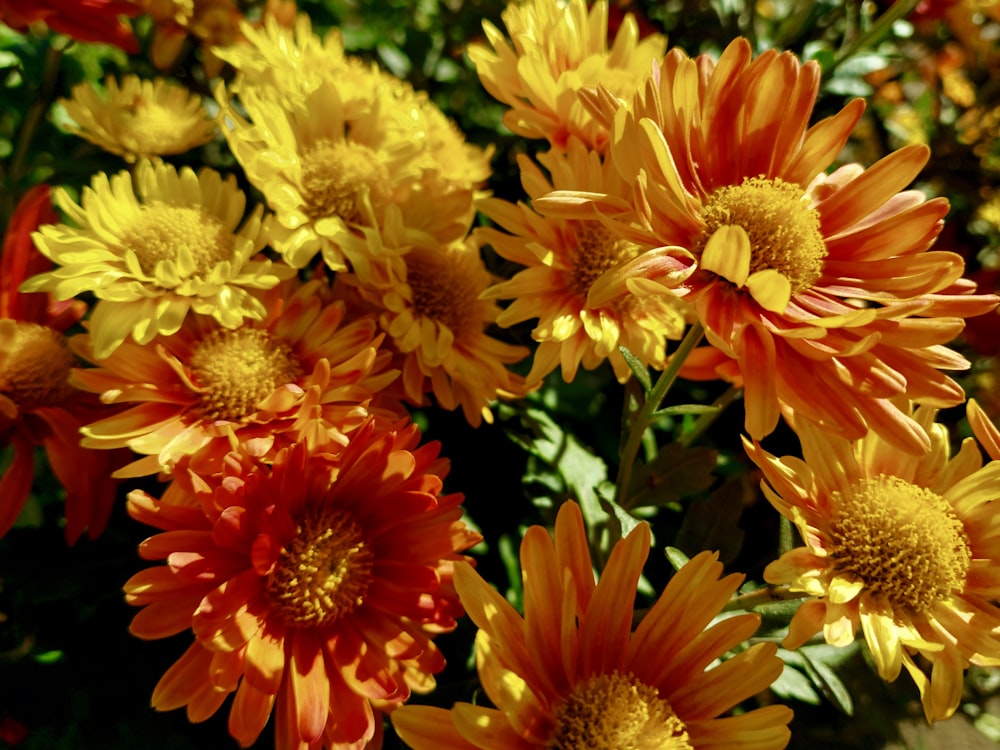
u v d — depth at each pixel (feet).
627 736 0.44
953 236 1.04
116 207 0.54
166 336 0.52
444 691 0.56
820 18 0.91
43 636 0.59
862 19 0.90
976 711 0.75
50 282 0.49
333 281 0.67
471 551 0.68
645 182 0.44
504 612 0.44
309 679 0.47
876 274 0.51
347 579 0.50
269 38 0.69
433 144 0.72
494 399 0.62
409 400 0.61
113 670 0.58
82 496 0.53
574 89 0.59
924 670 0.62
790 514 0.49
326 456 0.47
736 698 0.46
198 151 0.79
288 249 0.55
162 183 0.57
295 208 0.57
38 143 0.81
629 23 0.71
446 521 0.51
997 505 0.52
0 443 0.54
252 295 0.54
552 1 0.64
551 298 0.59
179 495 0.49
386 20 1.13
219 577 0.45
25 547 0.59
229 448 0.50
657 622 0.48
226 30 0.79
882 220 0.51
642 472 0.64
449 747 0.42
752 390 0.44
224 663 0.43
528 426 0.71
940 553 0.50
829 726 0.62
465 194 0.66
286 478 0.46
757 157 0.53
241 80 0.65
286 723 0.46
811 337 0.43
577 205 0.48
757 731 0.44
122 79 0.84
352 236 0.57
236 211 0.59
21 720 0.57
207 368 0.52
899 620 0.50
